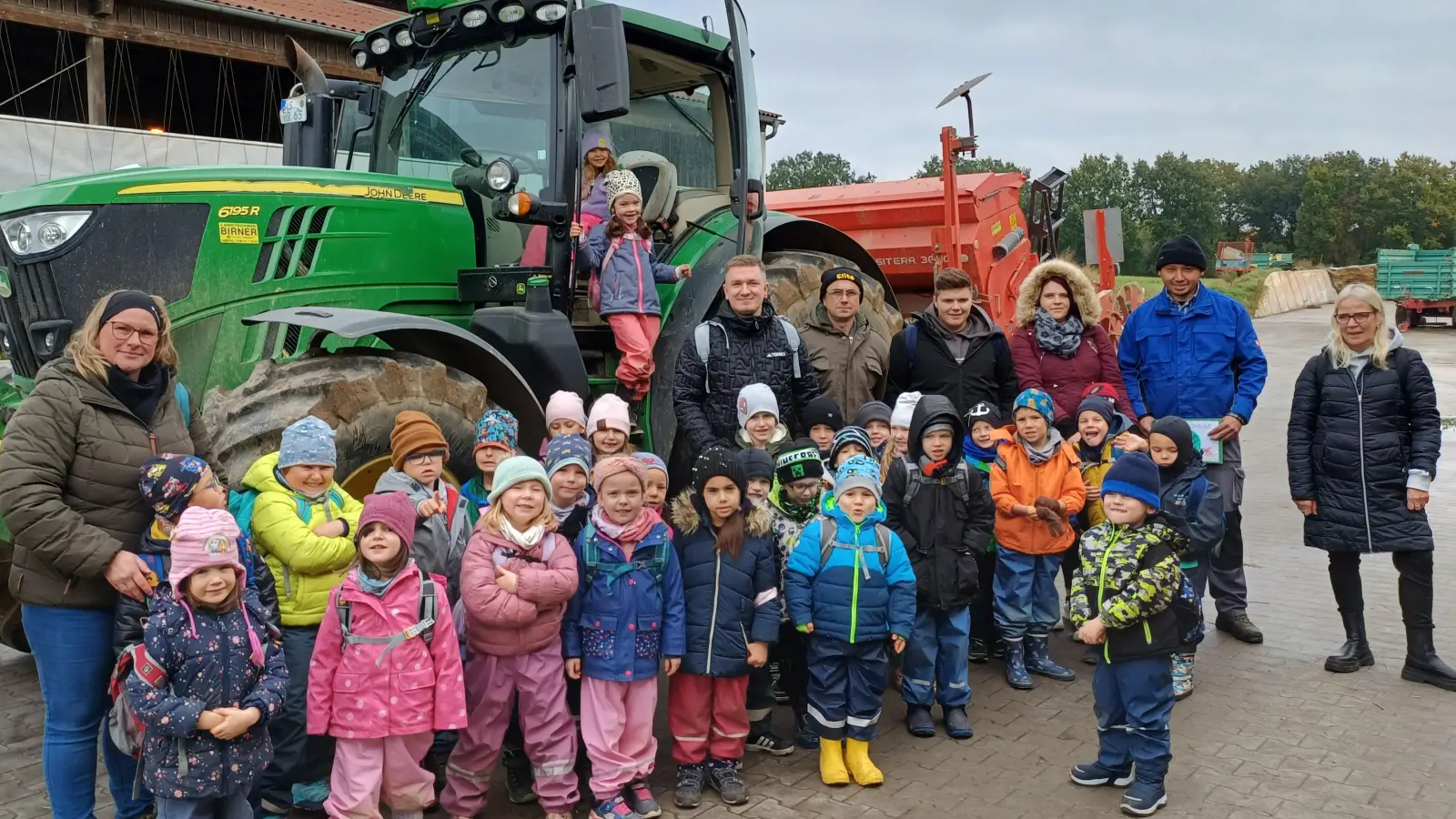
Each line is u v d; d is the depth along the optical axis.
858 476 4.06
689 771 3.85
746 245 5.52
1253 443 12.82
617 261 4.92
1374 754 4.18
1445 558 7.25
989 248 8.69
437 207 4.97
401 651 3.24
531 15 4.93
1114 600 3.68
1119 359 5.84
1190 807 3.72
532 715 3.57
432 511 3.66
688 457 5.29
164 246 4.21
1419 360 5.04
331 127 5.89
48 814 3.71
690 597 3.85
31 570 3.18
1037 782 3.99
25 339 4.15
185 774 2.88
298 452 3.42
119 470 3.17
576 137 4.87
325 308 4.12
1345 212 86.38
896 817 3.69
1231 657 5.40
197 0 11.48
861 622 3.92
